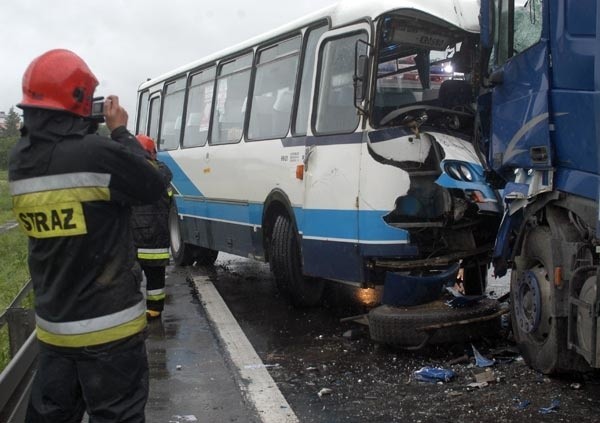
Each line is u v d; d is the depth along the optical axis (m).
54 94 3.12
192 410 4.94
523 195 5.46
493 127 6.00
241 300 8.87
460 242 6.59
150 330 7.32
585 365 5.08
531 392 5.04
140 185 3.19
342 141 6.70
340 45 7.03
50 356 3.22
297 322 7.55
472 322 5.98
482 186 6.38
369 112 6.41
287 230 7.90
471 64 7.14
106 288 3.15
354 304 8.33
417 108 6.48
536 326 5.33
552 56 5.00
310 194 7.17
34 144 3.14
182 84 12.09
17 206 3.17
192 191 11.16
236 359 6.16
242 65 9.62
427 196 6.39
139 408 3.23
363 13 6.71
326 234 6.88
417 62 7.12
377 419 4.65
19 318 5.51
